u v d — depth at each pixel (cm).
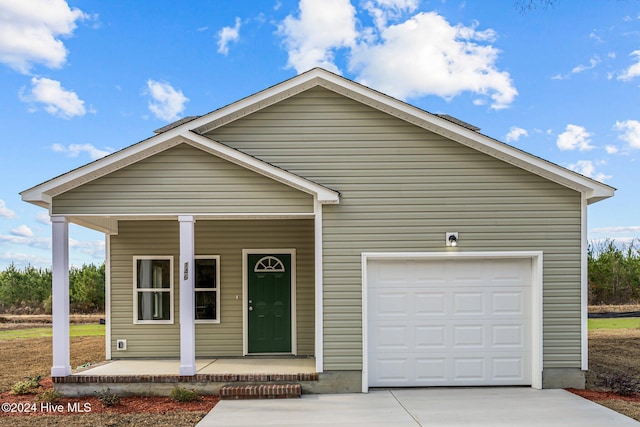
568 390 803
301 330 1012
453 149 833
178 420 653
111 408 714
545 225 824
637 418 653
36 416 679
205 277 1027
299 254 1023
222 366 878
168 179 793
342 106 844
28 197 764
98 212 786
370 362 824
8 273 1938
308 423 634
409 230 822
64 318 783
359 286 809
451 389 812
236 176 798
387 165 832
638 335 1470
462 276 835
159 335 1012
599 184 803
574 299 820
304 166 837
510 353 829
